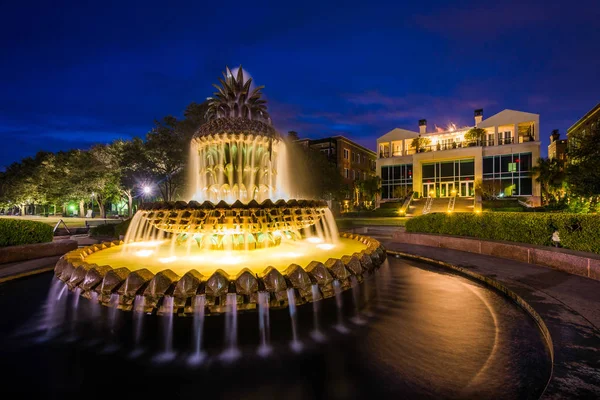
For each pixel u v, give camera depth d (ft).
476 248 31.53
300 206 20.30
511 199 124.26
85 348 11.73
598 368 9.14
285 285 12.92
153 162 73.46
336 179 101.91
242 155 22.67
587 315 13.46
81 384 9.65
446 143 156.76
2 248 26.84
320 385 9.42
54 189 124.67
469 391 9.05
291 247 21.76
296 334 12.59
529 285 18.37
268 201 18.79
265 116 25.12
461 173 143.54
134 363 10.73
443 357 10.97
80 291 14.28
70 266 14.79
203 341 11.91
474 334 12.80
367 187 152.05
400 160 159.94
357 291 16.39
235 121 22.58
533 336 12.59
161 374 10.08
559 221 25.53
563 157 155.02
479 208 110.73
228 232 18.94
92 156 117.80
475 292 18.74
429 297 17.66
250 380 9.70
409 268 26.11
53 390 9.37
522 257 26.45
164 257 18.26
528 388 9.14
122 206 190.90
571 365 9.32
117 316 12.95
